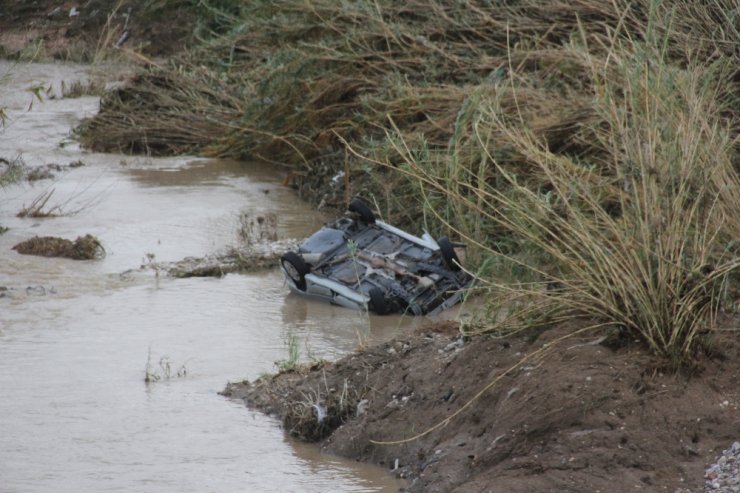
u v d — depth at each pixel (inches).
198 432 895.1
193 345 1123.9
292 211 1748.3
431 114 1766.7
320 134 1968.5
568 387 772.0
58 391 989.2
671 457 711.7
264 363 1064.2
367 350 981.8
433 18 1989.4
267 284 1366.9
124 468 822.5
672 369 776.3
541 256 936.3
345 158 1712.6
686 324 790.5
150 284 1355.8
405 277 1263.5
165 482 797.2
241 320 1211.2
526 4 1892.2
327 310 1253.1
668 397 752.3
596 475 705.0
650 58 1099.3
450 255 1264.8
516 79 1688.0
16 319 1208.2
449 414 823.1
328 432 882.1
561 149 1476.4
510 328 873.5
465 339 916.6
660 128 903.7
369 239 1363.2
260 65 2336.4
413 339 985.5
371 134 1852.9
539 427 754.2
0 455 847.1
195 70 2470.5
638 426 735.1
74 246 1477.6
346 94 2011.6
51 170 2032.5
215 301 1285.7
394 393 884.0
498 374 824.9
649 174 840.9
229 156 2178.9
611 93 995.3
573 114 1492.4
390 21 2014.0
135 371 1043.3
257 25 2247.8
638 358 790.5
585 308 826.8
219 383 1012.5
